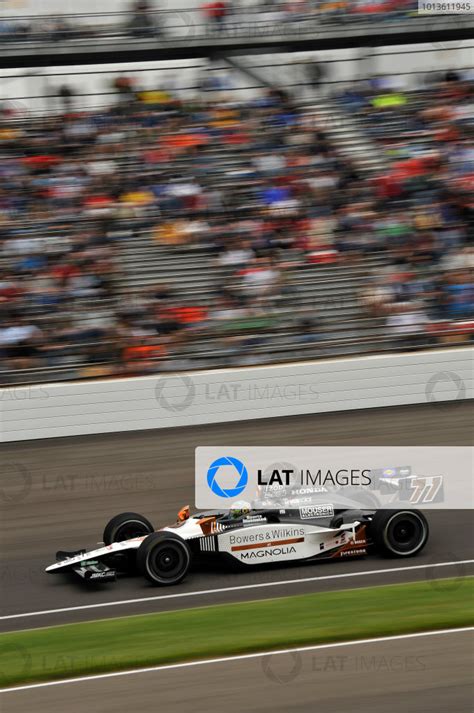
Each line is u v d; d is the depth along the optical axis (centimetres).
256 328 4316
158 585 2208
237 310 4375
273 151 5119
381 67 5756
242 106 5409
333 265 4594
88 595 2198
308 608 2009
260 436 3762
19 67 5250
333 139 5241
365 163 5088
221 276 4525
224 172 4984
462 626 1875
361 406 4122
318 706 1562
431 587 2109
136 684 1675
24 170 4919
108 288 4397
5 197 4762
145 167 4978
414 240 4719
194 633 1900
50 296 4312
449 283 4538
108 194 4806
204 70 5531
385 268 4594
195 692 1631
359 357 4172
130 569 2333
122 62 5369
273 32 5409
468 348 4222
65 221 4666
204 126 5262
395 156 5128
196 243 4634
